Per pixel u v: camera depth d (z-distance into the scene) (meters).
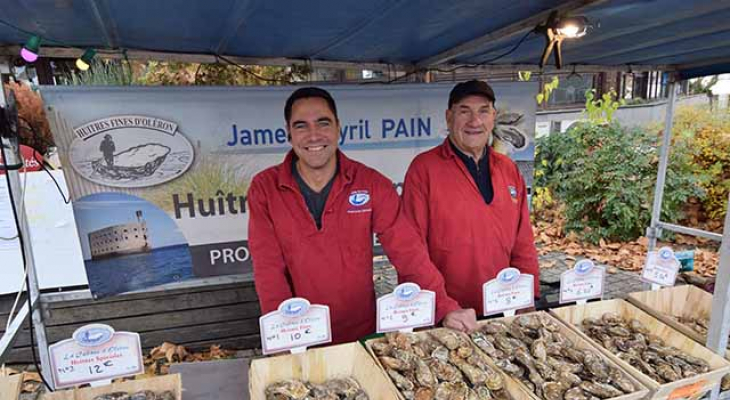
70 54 1.79
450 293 1.81
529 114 2.70
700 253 3.82
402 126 2.46
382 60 2.40
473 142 1.72
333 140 1.51
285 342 1.10
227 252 2.30
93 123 2.01
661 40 2.04
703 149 4.17
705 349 1.16
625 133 4.52
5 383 1.02
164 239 2.21
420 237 1.70
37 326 1.66
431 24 1.58
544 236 4.64
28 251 1.60
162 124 2.10
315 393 1.04
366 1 1.28
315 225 1.54
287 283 1.54
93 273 2.12
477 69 2.62
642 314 1.36
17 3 1.17
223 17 1.40
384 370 1.06
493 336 1.24
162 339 2.65
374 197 1.57
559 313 1.35
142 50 1.89
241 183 2.26
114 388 1.03
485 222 1.75
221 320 2.71
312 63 2.26
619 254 4.11
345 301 1.61
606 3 1.36
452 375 1.06
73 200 2.05
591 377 1.06
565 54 2.41
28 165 2.22
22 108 2.14
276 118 2.25
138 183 2.12
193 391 1.21
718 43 2.14
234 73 2.95
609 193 4.36
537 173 4.90
